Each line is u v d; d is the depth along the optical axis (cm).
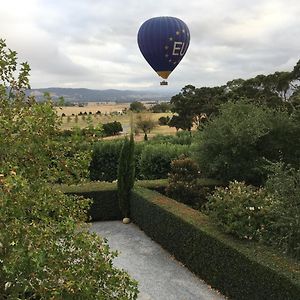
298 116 1423
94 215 1369
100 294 380
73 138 457
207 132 1397
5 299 396
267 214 803
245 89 4703
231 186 966
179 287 830
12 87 482
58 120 458
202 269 864
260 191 900
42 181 438
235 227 794
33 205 407
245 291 702
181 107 5212
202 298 775
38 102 471
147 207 1186
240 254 714
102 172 2030
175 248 998
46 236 378
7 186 348
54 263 390
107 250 412
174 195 1273
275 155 1385
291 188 765
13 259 353
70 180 466
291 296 581
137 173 2061
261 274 652
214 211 890
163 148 1894
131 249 1076
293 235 707
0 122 419
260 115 1393
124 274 411
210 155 1395
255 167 1323
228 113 1441
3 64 473
